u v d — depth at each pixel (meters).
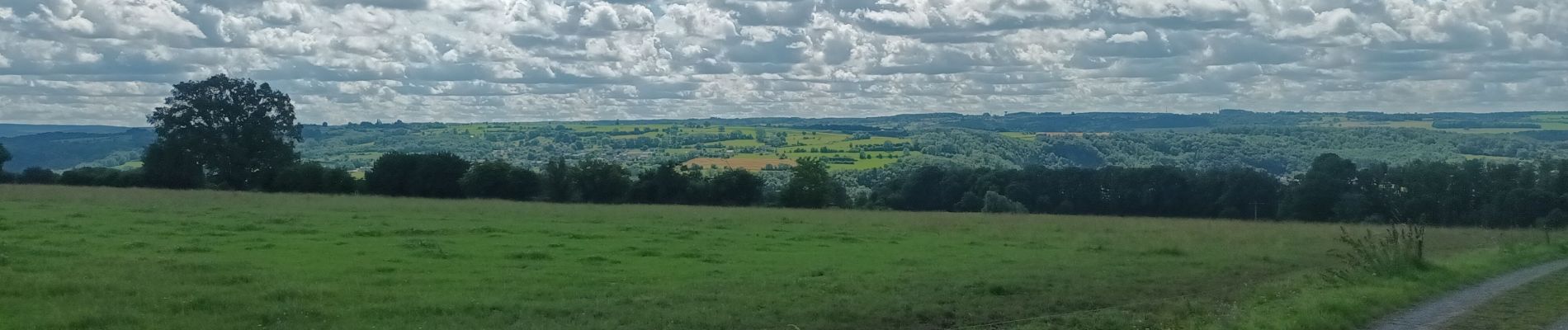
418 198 73.56
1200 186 98.62
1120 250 34.22
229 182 91.62
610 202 84.56
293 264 23.92
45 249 25.12
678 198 89.31
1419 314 18.34
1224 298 21.39
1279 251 35.09
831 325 17.77
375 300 18.81
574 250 29.67
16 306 16.91
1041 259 30.28
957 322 18.58
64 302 17.42
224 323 16.17
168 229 33.28
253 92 93.69
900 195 105.56
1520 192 85.56
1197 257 32.00
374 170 86.81
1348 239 27.39
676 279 23.27
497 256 27.17
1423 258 25.81
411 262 25.20
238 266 23.11
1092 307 20.58
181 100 91.50
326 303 18.31
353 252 27.28
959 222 51.66
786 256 29.81
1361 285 21.55
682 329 16.78
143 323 15.95
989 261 29.41
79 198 52.34
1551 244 36.69
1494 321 17.56
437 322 16.88
